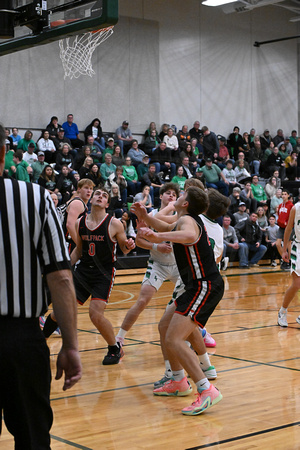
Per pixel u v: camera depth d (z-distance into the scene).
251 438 3.35
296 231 6.64
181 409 3.93
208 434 3.41
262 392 4.29
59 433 3.43
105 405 4.00
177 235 3.72
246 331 6.62
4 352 1.85
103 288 4.86
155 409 3.93
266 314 7.83
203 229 3.88
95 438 3.34
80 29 4.02
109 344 5.12
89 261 4.77
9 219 1.89
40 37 4.21
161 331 4.39
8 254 1.88
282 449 3.17
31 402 1.92
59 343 5.74
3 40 4.48
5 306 1.88
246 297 9.41
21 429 1.92
